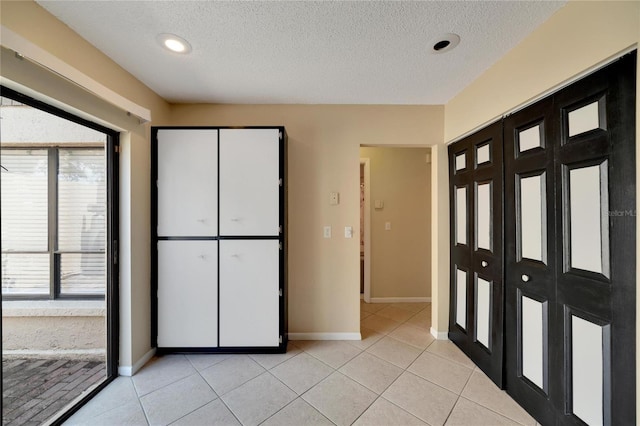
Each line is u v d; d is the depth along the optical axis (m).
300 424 1.44
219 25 1.40
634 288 1.04
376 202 3.43
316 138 2.43
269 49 1.62
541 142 1.44
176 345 2.12
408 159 3.46
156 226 2.11
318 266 2.44
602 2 1.11
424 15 1.33
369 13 1.31
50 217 2.13
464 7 1.28
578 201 1.24
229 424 1.44
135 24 1.39
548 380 1.40
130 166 1.87
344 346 2.30
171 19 1.36
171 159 2.11
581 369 1.23
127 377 1.84
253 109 2.42
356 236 2.45
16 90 1.24
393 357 2.12
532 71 1.46
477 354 2.00
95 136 1.98
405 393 1.69
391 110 2.44
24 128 1.98
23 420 1.46
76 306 2.13
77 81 1.39
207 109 2.40
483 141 1.94
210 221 2.12
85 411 1.53
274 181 2.14
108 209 1.82
